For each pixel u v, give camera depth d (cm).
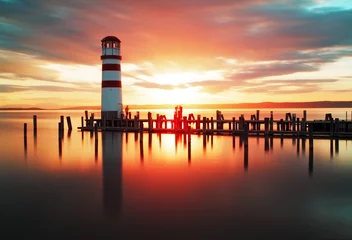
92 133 4262
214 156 2417
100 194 1454
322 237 1018
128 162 2205
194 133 4088
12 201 1362
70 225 1110
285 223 1120
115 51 4328
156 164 2131
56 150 2798
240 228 1081
